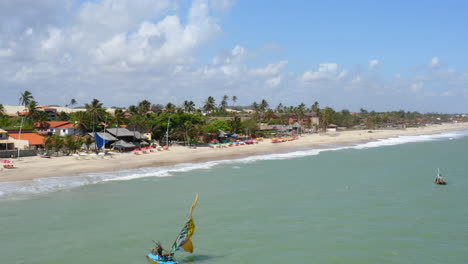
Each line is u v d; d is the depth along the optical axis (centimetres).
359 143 13388
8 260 2577
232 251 2755
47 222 3441
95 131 10625
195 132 11212
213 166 7188
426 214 3688
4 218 3550
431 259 2609
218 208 3919
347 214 3688
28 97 13525
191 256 2670
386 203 4125
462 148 11119
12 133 9100
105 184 5253
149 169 6694
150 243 2925
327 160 8188
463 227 3284
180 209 3888
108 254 2700
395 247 2828
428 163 7550
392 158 8531
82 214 3706
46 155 8031
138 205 4062
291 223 3400
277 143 12800
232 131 14850
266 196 4469
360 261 2575
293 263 2542
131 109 17512
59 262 2552
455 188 4919
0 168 6231
